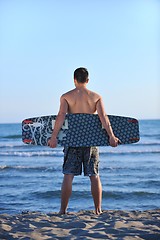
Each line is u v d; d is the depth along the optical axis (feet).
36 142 16.98
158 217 16.12
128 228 12.81
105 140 16.55
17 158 82.94
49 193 39.17
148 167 64.64
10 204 34.19
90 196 36.96
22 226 13.64
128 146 106.63
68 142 16.38
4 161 77.87
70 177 16.61
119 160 77.05
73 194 37.65
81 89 16.70
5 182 49.01
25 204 34.27
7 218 15.90
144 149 97.45
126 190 41.39
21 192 40.57
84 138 16.42
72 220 14.94
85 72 16.67
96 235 11.98
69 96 16.52
